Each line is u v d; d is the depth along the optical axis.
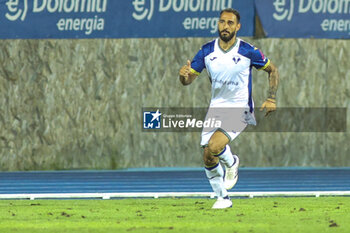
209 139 18.36
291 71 41.78
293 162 42.00
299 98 41.94
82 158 40.78
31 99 40.50
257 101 41.59
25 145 40.53
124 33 38.72
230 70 18.14
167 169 40.41
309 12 39.09
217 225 14.97
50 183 32.56
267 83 41.50
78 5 38.25
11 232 14.20
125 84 40.84
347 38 39.34
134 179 34.47
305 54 41.81
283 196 23.67
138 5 38.66
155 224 15.21
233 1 38.59
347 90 42.31
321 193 23.80
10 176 36.56
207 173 18.88
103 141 40.84
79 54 40.56
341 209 18.62
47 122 40.62
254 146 41.78
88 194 23.36
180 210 18.55
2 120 40.38
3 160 40.34
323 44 42.00
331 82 42.22
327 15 39.19
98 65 40.69
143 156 41.09
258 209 18.59
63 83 40.56
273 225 14.95
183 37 38.84
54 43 40.41
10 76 40.34
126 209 18.98
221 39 18.28
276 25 38.88
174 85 41.00
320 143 42.25
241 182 32.81
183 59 40.78
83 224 15.41
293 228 14.44
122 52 40.75
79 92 40.72
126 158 40.97
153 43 40.78
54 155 40.66
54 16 38.25
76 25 38.34
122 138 40.97
